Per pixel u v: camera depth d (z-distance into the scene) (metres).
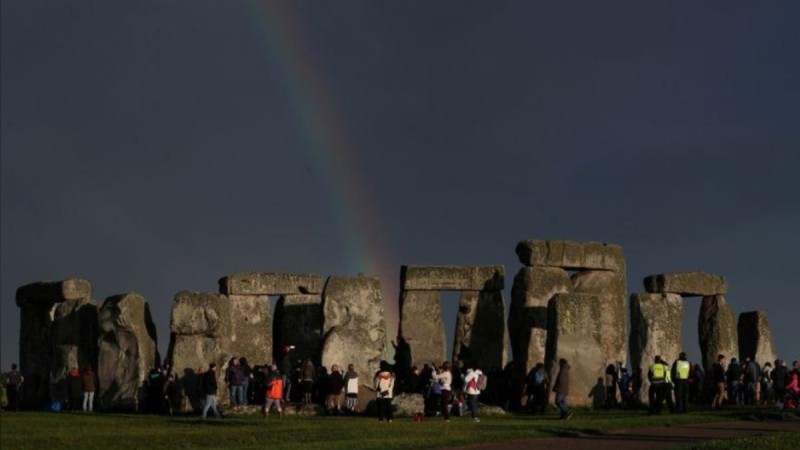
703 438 30.47
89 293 53.56
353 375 42.59
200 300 47.91
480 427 33.53
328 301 50.22
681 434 31.80
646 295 49.44
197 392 45.41
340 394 43.59
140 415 42.88
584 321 45.28
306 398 44.88
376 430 32.84
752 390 46.19
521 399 43.72
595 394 44.88
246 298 56.25
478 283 55.28
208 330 47.72
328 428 33.53
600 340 45.47
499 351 54.66
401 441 29.55
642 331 48.84
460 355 54.75
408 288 55.34
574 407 44.16
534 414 41.16
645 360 48.47
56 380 51.94
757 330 53.09
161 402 45.50
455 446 28.61
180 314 47.66
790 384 42.47
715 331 51.50
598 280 52.69
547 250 51.09
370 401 42.62
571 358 44.81
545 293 50.50
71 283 53.03
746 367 46.44
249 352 55.62
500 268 55.47
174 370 47.09
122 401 47.88
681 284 50.06
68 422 38.53
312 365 45.47
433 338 55.06
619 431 32.78
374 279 50.91
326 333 49.66
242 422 37.09
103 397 48.50
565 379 38.47
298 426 34.44
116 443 31.53
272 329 57.81
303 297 57.09
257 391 46.44
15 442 31.91
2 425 37.34
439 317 55.38
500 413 40.50
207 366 47.44
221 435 32.50
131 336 48.62
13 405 51.12
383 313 50.56
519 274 51.16
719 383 44.34
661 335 48.88
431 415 39.72
